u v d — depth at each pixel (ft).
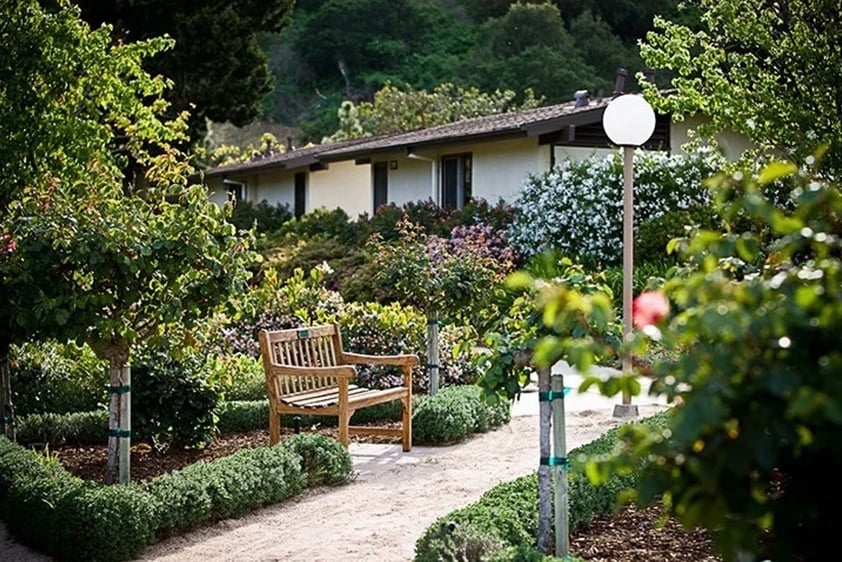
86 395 34.19
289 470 25.18
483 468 28.55
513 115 80.38
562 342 8.88
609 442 23.98
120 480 23.25
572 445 30.71
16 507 22.06
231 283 23.40
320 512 23.98
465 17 171.53
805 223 9.32
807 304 7.97
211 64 70.59
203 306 23.65
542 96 134.41
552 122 61.93
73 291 22.35
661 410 36.35
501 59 150.00
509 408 35.81
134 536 20.51
